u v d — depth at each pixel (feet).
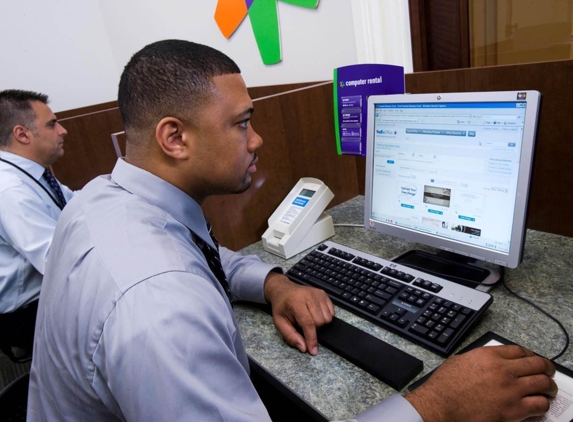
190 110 2.02
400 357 2.25
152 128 2.07
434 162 2.90
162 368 1.47
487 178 2.64
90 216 2.06
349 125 3.91
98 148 6.67
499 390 1.76
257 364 2.46
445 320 2.37
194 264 1.87
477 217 2.75
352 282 2.89
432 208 2.99
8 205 5.03
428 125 2.87
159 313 1.54
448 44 5.05
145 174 2.17
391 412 1.77
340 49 6.21
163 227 2.04
